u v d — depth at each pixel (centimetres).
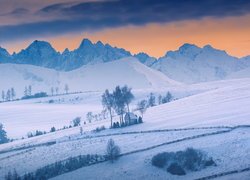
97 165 14012
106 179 12988
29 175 13962
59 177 13500
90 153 15562
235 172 12169
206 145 14388
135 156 14388
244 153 13362
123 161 14088
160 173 12912
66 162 14762
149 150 14825
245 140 14312
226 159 13150
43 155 16512
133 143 15900
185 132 16325
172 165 12975
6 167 15825
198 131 16138
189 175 12544
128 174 13112
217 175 12119
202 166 12862
